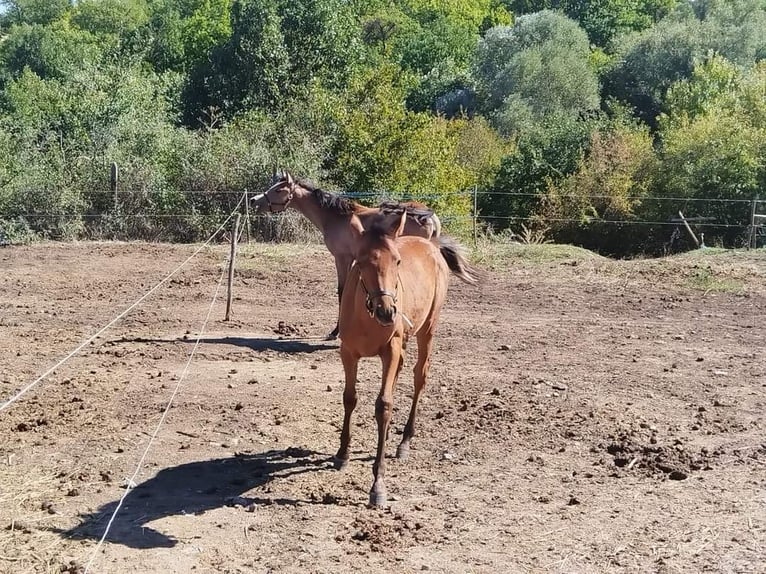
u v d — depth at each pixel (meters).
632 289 15.83
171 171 23.16
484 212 33.78
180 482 6.39
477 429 7.73
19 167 22.08
